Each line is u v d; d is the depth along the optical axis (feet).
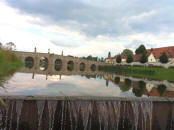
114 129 41.01
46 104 36.50
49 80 84.38
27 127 35.53
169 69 174.70
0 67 105.60
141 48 334.65
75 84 75.31
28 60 429.38
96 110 39.52
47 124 36.86
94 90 61.16
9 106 34.14
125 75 155.12
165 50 246.06
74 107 38.14
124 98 41.65
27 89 53.26
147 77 139.33
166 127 46.06
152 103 43.80
